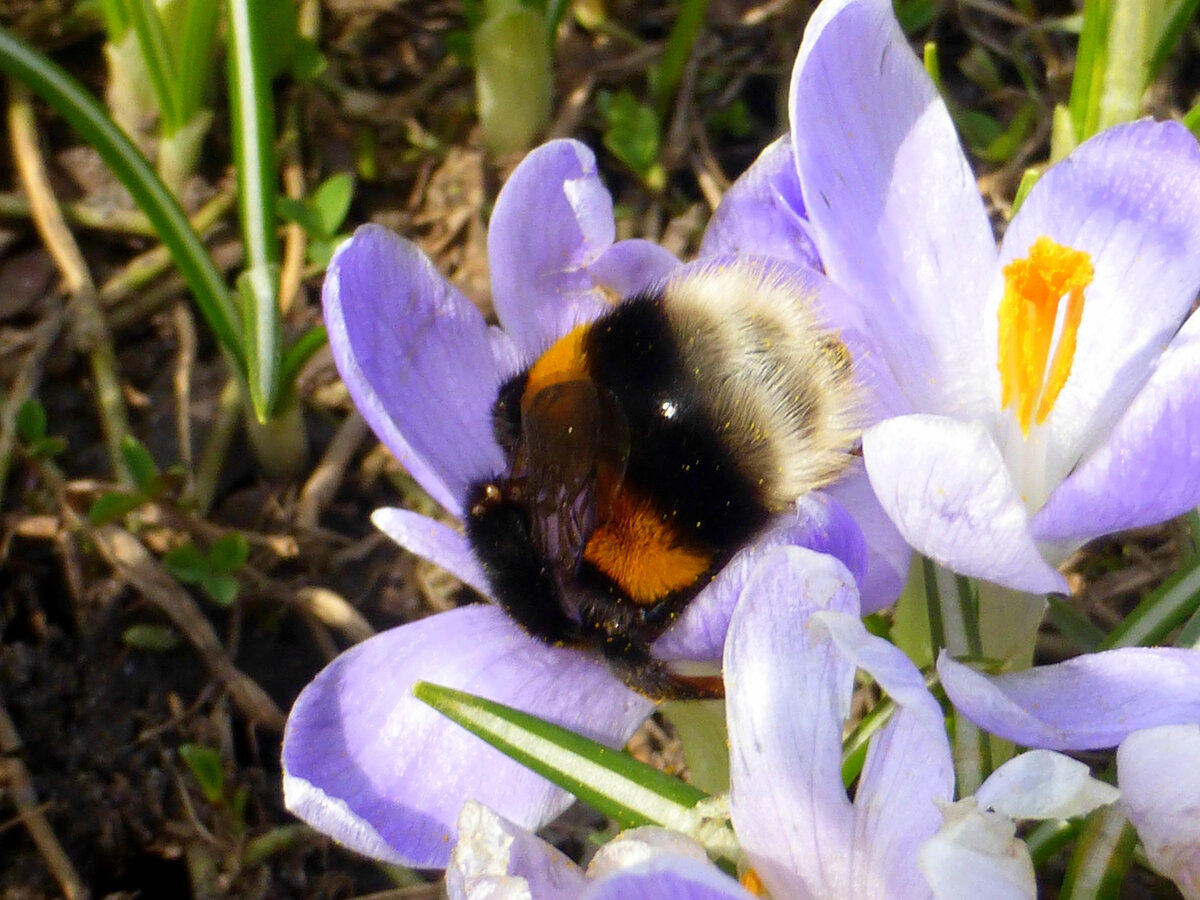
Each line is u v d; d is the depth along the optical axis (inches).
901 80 4.4
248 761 5.3
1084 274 4.1
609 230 4.5
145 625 5.4
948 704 4.2
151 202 5.4
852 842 3.7
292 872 5.1
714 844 3.9
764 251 4.6
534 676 4.3
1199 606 4.3
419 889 5.0
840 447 4.1
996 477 3.8
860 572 4.1
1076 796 3.6
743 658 3.8
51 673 5.2
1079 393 4.3
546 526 4.0
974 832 3.5
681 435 4.1
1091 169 4.3
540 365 4.2
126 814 5.1
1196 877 3.7
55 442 5.5
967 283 4.4
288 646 5.5
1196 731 3.6
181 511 5.5
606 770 4.0
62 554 5.4
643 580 4.1
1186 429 3.9
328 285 4.2
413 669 4.3
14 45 5.3
